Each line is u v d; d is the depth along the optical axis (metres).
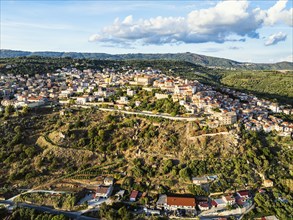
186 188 159.88
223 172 168.25
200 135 193.88
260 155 180.12
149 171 172.38
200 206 146.12
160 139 195.75
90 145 196.25
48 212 145.50
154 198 154.62
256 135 197.50
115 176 172.12
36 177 172.50
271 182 161.88
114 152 193.12
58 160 185.25
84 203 152.00
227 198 149.62
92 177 173.62
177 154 184.50
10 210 148.75
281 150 189.75
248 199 152.12
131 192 159.88
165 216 142.12
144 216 141.00
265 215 143.25
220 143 188.12
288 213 143.62
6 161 182.88
